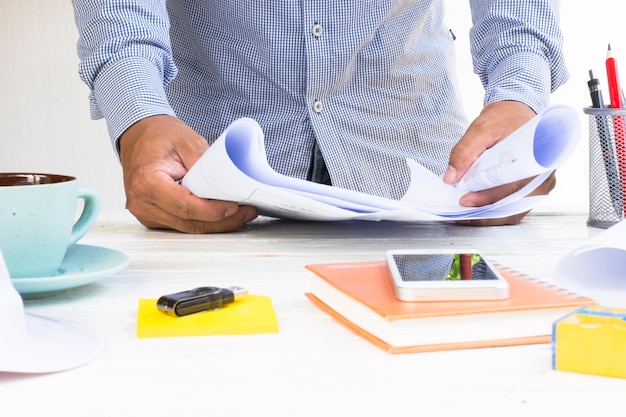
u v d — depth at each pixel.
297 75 1.16
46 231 0.58
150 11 0.96
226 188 0.78
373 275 0.54
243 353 0.45
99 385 0.40
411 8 1.19
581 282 0.57
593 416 0.37
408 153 1.24
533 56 1.02
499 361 0.44
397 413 0.37
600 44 2.33
